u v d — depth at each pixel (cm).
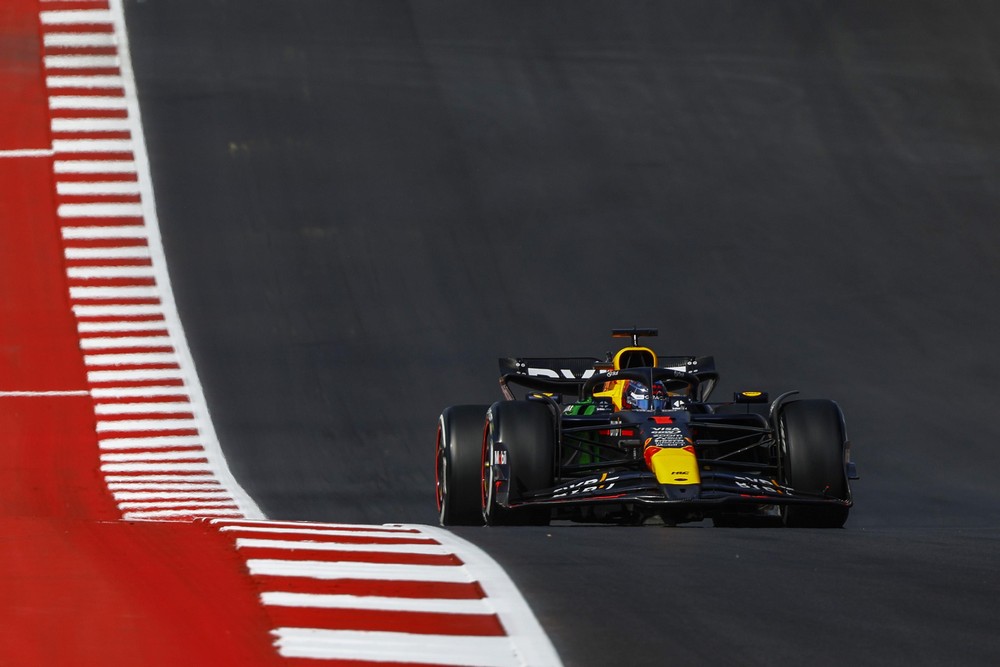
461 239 7912
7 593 1953
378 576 2077
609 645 1672
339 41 10975
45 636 1711
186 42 10519
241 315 6719
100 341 6256
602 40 11288
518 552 2359
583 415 3641
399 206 8362
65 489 4459
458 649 1661
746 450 3616
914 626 1772
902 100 10306
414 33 11256
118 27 10512
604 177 8925
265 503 4378
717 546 2500
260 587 1986
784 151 9438
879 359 6206
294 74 10300
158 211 7944
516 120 9819
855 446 5025
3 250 7238
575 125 9775
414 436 5306
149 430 5250
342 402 5697
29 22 10394
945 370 6050
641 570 2175
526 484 3247
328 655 1623
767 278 7369
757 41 11331
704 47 11200
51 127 8856
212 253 7481
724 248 7825
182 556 2247
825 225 8212
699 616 1831
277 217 8062
